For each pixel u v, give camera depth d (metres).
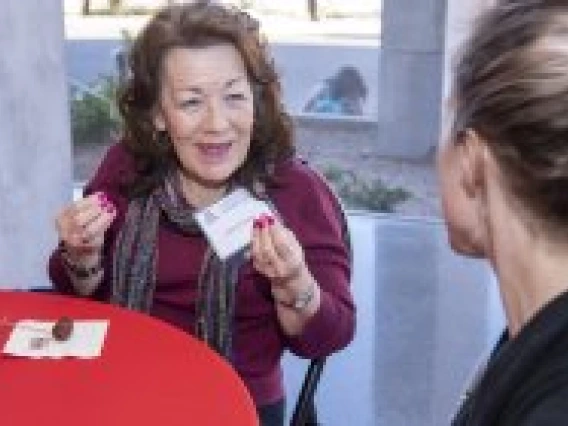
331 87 4.10
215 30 1.84
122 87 1.99
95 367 1.48
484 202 0.73
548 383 0.66
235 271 1.88
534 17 0.67
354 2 3.96
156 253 1.95
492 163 0.70
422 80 4.02
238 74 1.85
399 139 4.16
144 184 1.99
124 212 2.00
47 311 1.72
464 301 3.72
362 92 4.11
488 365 0.76
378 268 4.01
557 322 0.68
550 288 0.70
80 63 3.91
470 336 3.46
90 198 1.89
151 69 1.89
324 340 1.79
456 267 4.00
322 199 1.97
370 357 3.33
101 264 1.99
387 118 4.13
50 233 3.79
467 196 0.75
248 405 1.35
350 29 4.01
